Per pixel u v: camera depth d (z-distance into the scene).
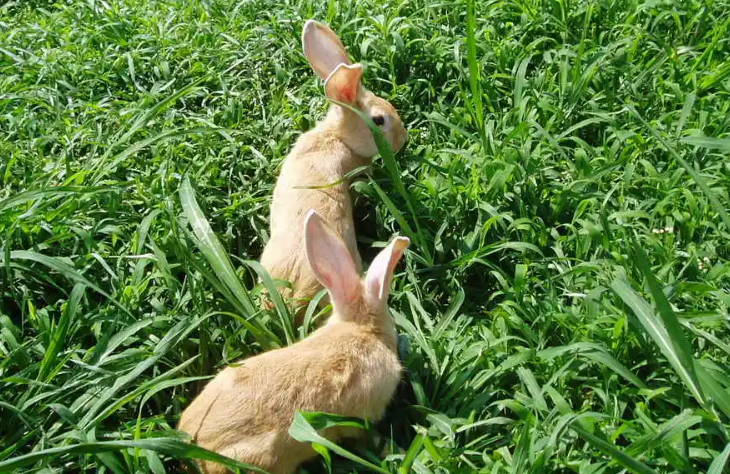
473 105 1.24
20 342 0.93
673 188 1.07
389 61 1.33
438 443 0.81
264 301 0.98
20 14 1.67
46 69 1.37
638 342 0.87
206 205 1.12
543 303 0.94
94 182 1.09
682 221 1.01
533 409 0.83
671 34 1.38
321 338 0.86
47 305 1.00
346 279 0.88
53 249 1.04
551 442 0.74
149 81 1.39
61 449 0.69
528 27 1.37
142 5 1.60
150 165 1.19
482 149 1.15
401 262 1.08
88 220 1.07
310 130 1.20
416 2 1.47
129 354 0.87
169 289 0.96
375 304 0.88
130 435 0.79
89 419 0.79
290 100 1.32
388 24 1.36
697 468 0.77
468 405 0.86
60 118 1.27
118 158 1.08
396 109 1.30
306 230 0.86
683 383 0.83
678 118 1.19
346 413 0.82
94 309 0.95
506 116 1.21
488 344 0.89
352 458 0.73
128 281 0.99
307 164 1.12
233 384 0.80
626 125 1.19
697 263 0.96
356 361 0.83
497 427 0.85
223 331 0.92
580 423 0.78
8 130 1.29
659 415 0.82
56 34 1.51
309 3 1.46
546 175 1.13
